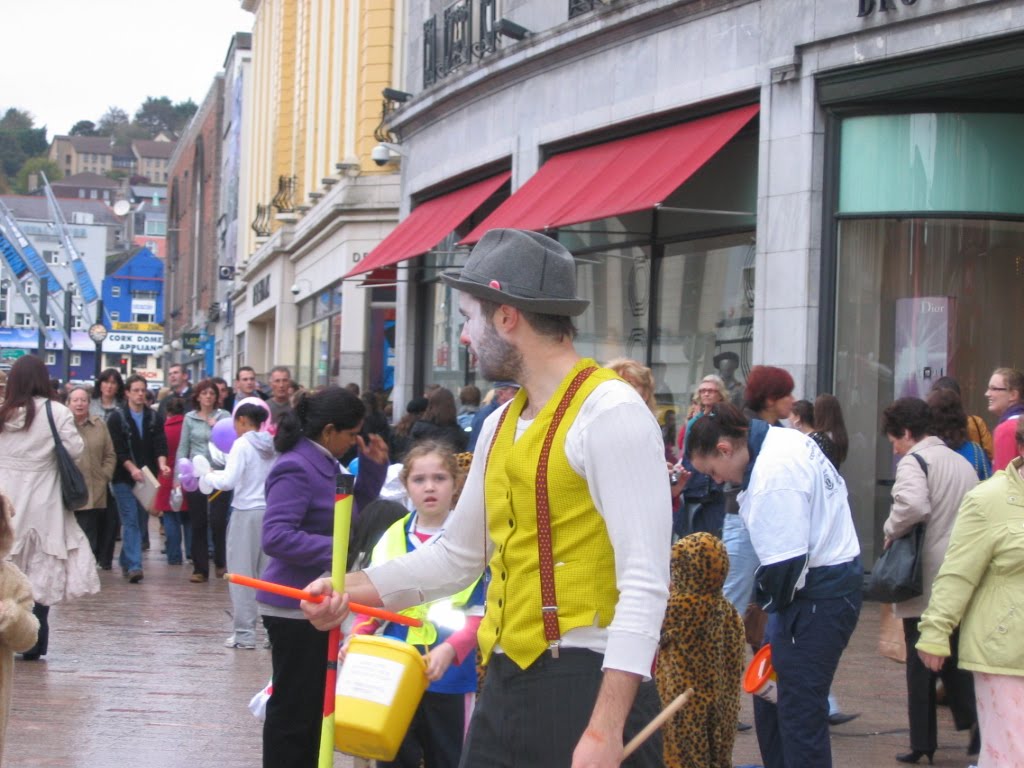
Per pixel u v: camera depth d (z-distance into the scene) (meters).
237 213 65.00
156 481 17.41
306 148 44.94
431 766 6.39
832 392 15.45
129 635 12.92
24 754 8.45
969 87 14.44
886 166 15.32
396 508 6.84
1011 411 10.25
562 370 4.14
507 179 22.23
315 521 6.74
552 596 3.98
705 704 6.73
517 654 4.05
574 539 3.98
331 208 35.94
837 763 8.52
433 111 25.03
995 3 13.65
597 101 19.31
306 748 6.64
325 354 39.53
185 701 10.11
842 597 6.55
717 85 16.88
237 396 19.83
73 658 11.66
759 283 16.05
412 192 26.56
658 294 18.89
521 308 4.11
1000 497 6.34
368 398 16.00
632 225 19.41
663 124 18.20
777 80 15.83
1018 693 6.23
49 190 53.97
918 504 8.23
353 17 37.94
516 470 4.05
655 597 3.82
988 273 15.36
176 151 103.81
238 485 12.12
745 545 8.50
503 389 12.77
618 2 18.30
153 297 114.19
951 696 8.52
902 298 15.40
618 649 3.79
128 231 163.88
